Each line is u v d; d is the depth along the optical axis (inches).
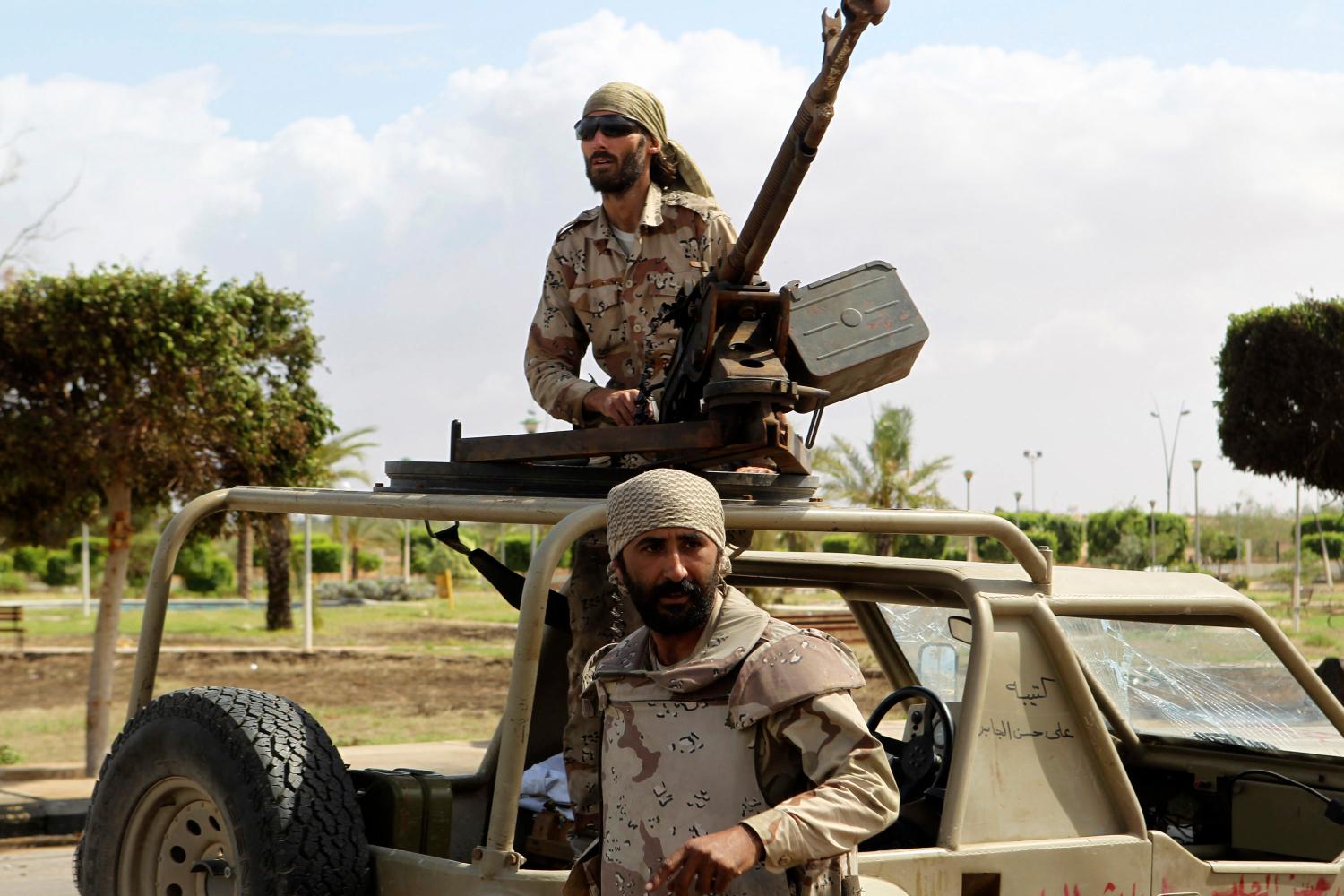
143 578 2783.0
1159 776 199.8
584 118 175.0
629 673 110.4
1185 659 183.5
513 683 130.7
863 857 131.2
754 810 105.0
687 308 149.3
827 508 147.7
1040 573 154.8
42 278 444.5
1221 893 149.3
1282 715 179.9
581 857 117.3
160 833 158.4
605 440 148.7
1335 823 176.7
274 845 138.9
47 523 476.4
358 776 175.2
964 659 188.7
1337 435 850.8
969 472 1320.1
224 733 144.9
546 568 130.7
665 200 177.3
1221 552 2305.6
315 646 1230.9
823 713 102.7
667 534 106.8
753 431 141.0
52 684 911.7
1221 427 893.8
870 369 148.2
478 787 200.2
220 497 175.8
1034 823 141.1
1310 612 1470.2
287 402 486.3
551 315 182.7
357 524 2625.5
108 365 439.5
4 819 407.8
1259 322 864.9
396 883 141.0
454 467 159.9
